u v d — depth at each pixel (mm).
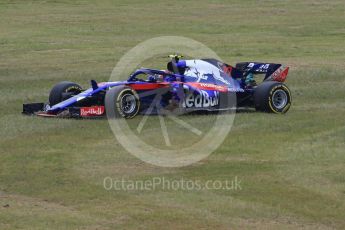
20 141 50781
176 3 191875
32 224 34500
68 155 46938
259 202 37781
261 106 61844
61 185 40625
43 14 170375
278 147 49219
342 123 57312
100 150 48312
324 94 73438
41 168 43875
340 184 40750
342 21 159500
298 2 190500
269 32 143750
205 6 185875
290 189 39906
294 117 60031
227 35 138875
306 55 111625
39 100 70062
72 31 142750
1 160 45656
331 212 36375
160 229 34000
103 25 152875
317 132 53938
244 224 34719
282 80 65125
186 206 37156
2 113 61844
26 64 100625
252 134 53250
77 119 58312
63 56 109000
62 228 34000
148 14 171750
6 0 195375
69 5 188000
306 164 44844
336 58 107438
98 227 34219
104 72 92375
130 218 35406
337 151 47875
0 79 86250
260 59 106250
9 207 36969
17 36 133625
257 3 190000
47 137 51938
